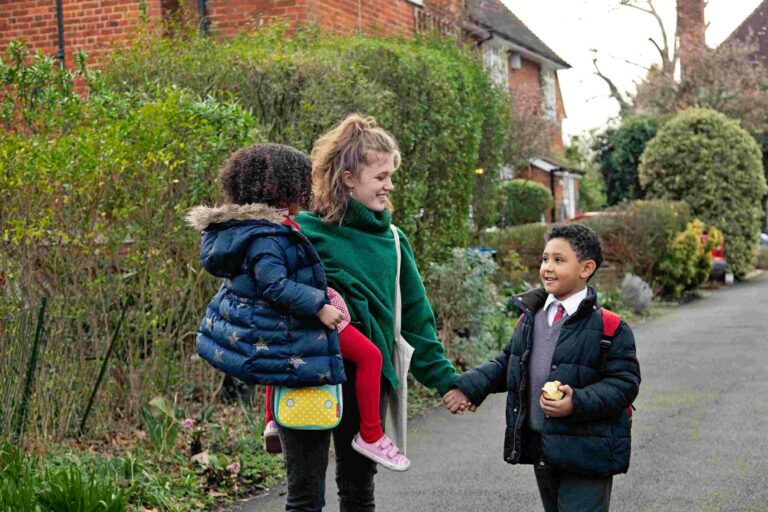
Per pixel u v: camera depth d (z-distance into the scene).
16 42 8.12
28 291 6.02
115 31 12.85
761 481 6.12
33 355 5.86
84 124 7.42
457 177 10.35
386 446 3.83
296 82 8.46
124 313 6.47
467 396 4.17
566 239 3.99
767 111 34.00
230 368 3.69
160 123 6.58
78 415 6.42
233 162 3.83
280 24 10.44
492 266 10.08
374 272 3.98
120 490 5.19
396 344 4.07
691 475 6.30
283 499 5.86
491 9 29.12
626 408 3.96
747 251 23.27
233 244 3.66
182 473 6.02
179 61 9.09
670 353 11.72
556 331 4.02
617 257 17.94
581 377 3.90
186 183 6.83
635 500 5.81
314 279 3.72
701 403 8.60
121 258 6.64
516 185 26.98
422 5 15.23
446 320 9.96
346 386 3.88
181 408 6.79
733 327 14.12
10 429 5.80
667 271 18.16
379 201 4.04
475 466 6.67
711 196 22.77
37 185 6.01
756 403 8.53
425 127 9.28
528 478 6.36
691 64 35.31
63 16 13.02
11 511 4.67
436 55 10.15
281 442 3.86
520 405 4.03
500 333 11.23
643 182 23.58
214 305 3.81
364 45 9.27
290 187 3.80
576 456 3.87
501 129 12.98
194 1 12.66
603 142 31.03
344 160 4.00
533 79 32.38
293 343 3.65
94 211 6.25
